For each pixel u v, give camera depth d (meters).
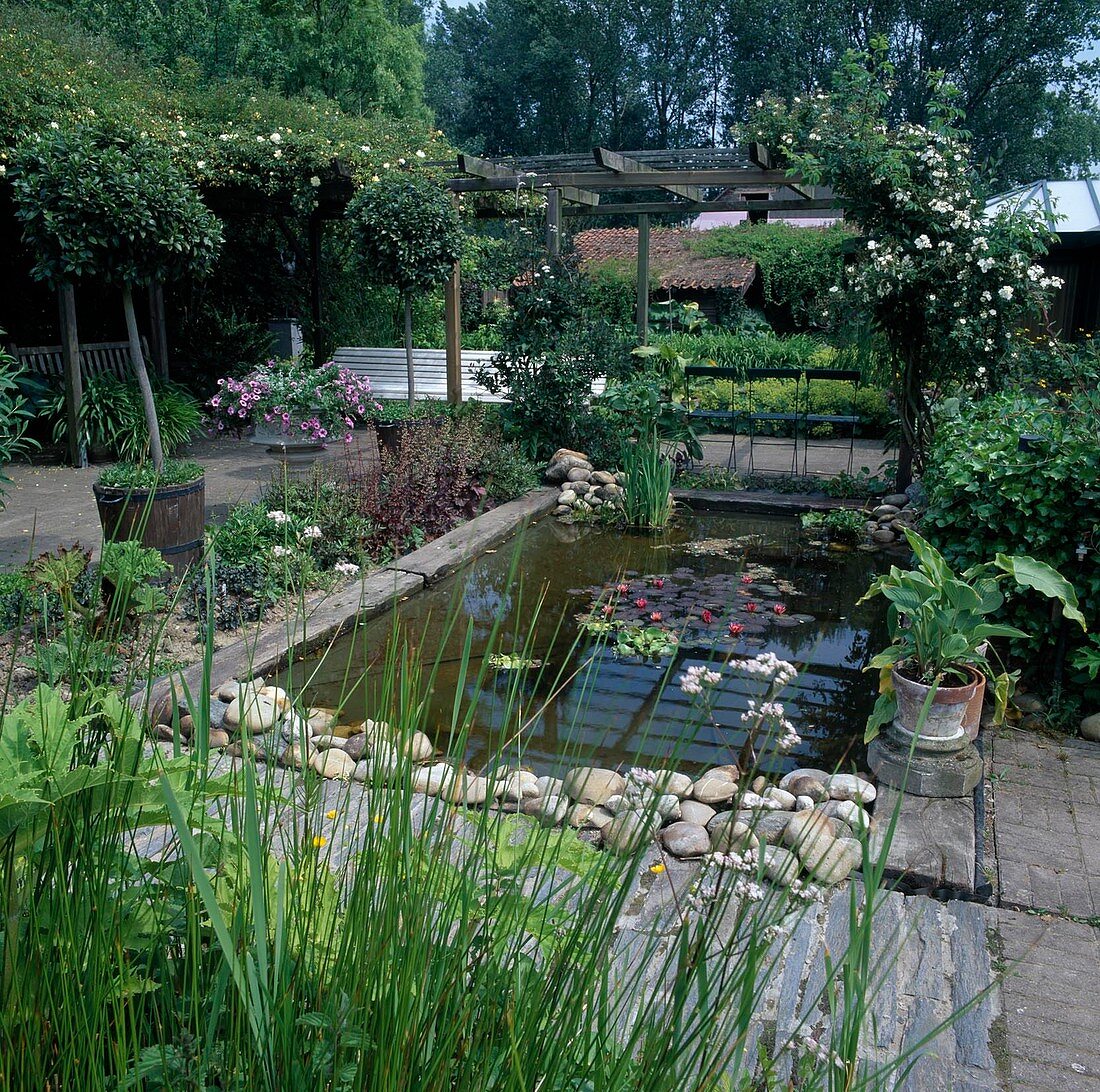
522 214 10.17
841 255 9.17
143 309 12.01
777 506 7.91
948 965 2.38
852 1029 0.91
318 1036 0.93
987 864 2.83
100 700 1.08
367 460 9.05
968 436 4.62
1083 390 5.16
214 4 18.64
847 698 4.26
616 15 35.16
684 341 14.47
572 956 1.04
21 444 9.39
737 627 5.09
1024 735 3.69
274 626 4.71
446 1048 0.90
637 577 6.10
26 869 0.99
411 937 0.95
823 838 2.69
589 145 36.50
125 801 1.01
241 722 1.09
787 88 31.62
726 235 20.70
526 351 8.78
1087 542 3.85
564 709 4.02
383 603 5.22
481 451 7.84
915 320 7.51
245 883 1.03
